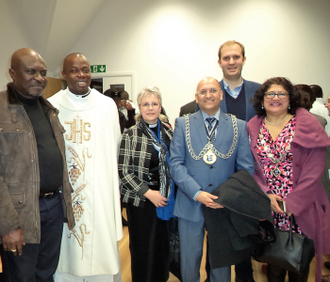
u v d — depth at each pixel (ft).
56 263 4.67
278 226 5.03
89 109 5.03
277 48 12.75
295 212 4.50
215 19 13.23
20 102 3.89
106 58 14.92
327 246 4.75
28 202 3.82
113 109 5.30
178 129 5.05
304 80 12.69
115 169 5.21
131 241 5.36
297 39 12.54
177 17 13.70
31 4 12.03
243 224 4.48
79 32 14.73
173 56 13.93
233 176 4.62
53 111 4.53
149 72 14.35
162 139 5.36
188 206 4.93
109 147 5.13
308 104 5.94
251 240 4.69
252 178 4.59
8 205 3.51
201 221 4.95
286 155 4.77
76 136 5.00
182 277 5.28
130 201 5.19
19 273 4.01
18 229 3.62
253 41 12.93
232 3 12.98
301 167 4.72
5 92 3.88
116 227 5.28
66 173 4.54
